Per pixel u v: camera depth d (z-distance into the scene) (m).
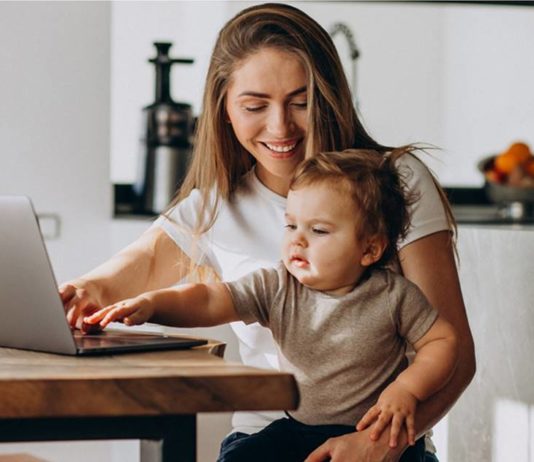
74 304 1.86
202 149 2.15
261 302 1.79
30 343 1.49
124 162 3.91
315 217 1.77
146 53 3.91
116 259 2.12
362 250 1.78
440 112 4.24
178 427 1.25
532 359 2.36
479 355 2.60
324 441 1.78
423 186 2.01
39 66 3.26
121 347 1.48
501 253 2.49
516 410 2.43
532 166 4.05
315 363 1.78
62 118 3.28
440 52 4.22
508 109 4.31
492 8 4.25
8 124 3.24
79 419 1.24
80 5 3.29
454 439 2.70
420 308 1.78
